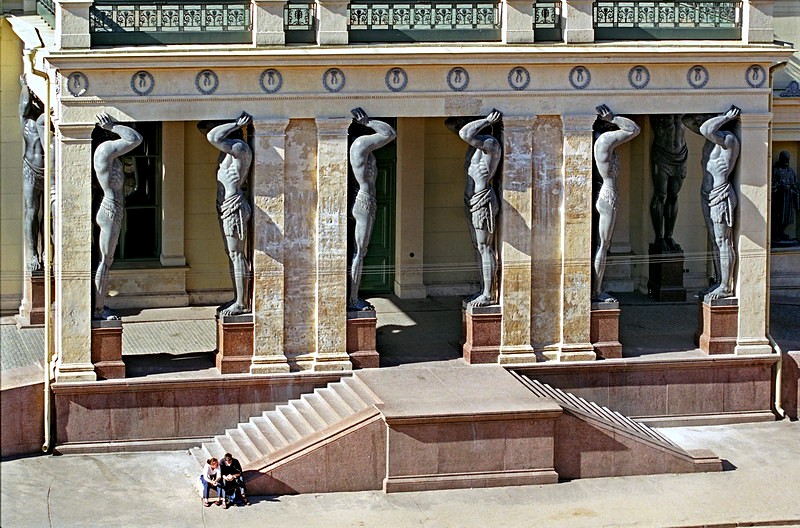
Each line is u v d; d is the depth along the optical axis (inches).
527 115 1136.8
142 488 1045.8
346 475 1046.4
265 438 1080.8
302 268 1130.0
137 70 1093.1
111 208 1101.1
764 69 1163.9
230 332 1122.7
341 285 1135.0
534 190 1147.9
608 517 1007.6
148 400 1106.7
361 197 1130.7
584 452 1074.7
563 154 1147.3
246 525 986.7
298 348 1136.2
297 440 1059.3
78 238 1096.8
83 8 1081.4
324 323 1135.0
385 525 990.4
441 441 1048.8
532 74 1135.6
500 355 1156.5
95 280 1107.9
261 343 1127.0
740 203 1175.0
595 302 1165.1
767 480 1074.7
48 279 1104.8
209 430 1116.5
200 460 1084.5
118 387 1098.1
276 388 1125.1
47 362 1096.2
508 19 1126.4
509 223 1147.3
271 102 1111.6
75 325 1099.9
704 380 1176.2
